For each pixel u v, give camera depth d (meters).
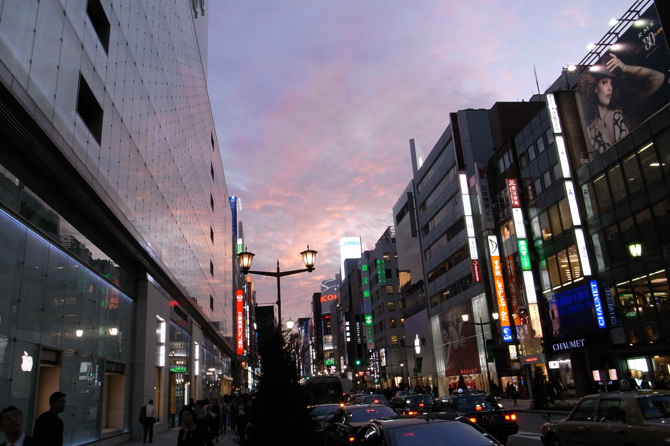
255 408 10.53
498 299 45.72
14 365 13.01
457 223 59.88
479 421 15.78
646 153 30.72
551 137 40.41
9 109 12.34
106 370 21.08
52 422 7.46
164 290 31.44
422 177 74.50
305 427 10.36
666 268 29.11
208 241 52.62
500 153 49.31
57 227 16.41
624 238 32.53
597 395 11.23
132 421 24.31
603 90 34.69
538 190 42.59
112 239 21.31
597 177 35.12
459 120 58.31
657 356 29.92
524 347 44.66
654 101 30.19
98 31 20.66
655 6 30.09
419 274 76.31
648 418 9.47
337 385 30.27
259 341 11.15
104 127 20.00
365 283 117.88
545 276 41.25
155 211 28.61
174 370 34.78
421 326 74.75
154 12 30.09
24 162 14.22
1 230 12.78
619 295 32.91
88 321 18.84
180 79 39.06
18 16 13.10
